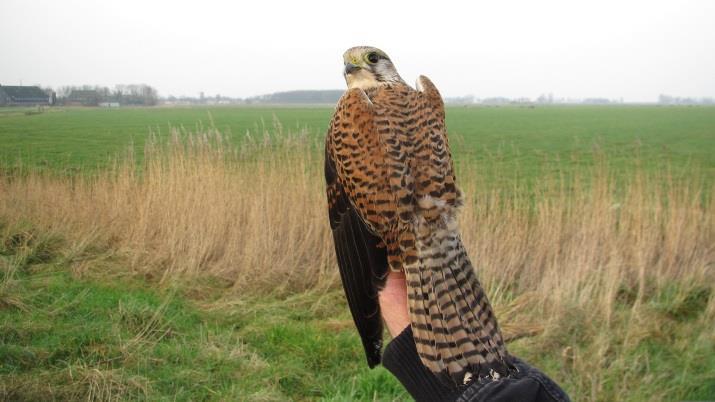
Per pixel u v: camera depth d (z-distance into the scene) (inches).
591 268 299.7
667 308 288.5
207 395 212.1
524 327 257.4
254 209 343.3
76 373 211.6
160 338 244.2
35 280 299.4
